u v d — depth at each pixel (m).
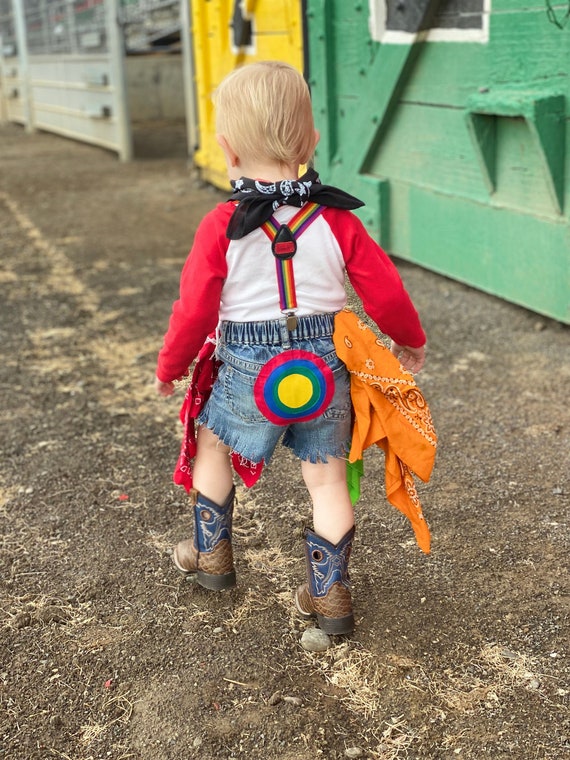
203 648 2.28
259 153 1.99
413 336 2.18
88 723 2.04
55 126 14.70
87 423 3.70
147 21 13.68
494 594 2.45
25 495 3.10
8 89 17.70
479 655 2.21
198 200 8.63
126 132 11.39
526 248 4.48
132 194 9.12
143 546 2.76
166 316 5.10
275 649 2.27
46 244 7.05
